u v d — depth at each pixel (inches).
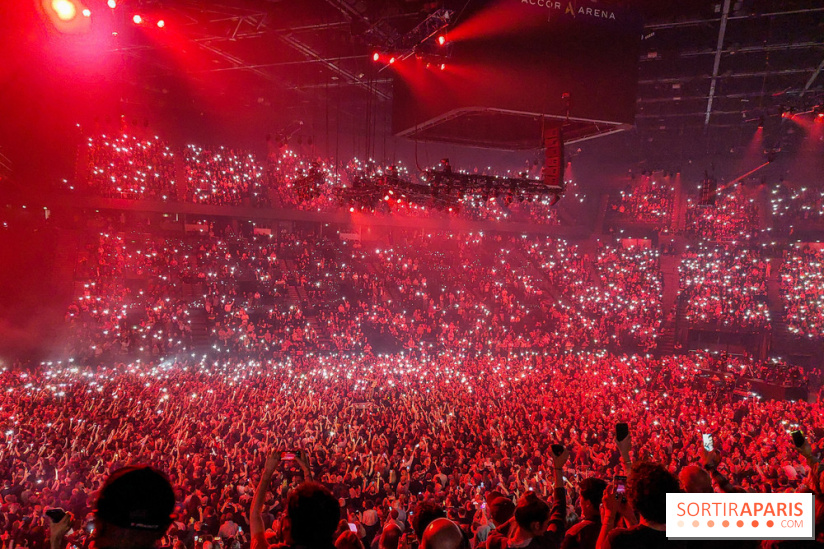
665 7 1110.4
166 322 1475.1
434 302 1889.8
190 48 1338.6
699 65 1376.7
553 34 653.9
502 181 806.5
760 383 1245.7
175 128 1862.7
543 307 1925.4
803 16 1127.0
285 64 1424.7
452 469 673.0
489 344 1670.8
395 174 868.6
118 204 1684.3
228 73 1576.0
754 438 841.5
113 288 1529.3
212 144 1916.8
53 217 1610.5
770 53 1299.2
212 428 809.5
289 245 1941.4
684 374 1327.5
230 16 1060.5
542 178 738.8
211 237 1845.5
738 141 1926.7
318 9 1043.3
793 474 632.4
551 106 649.0
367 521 492.4
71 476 561.6
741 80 1464.1
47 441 701.9
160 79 1626.5
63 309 1430.9
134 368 1174.3
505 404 994.1
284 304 1716.3
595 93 661.3
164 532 91.7
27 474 593.0
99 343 1368.1
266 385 1112.8
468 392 1102.4
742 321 1770.4
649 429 845.2
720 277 1927.9
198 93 1760.6
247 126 1955.0
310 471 143.7
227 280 1707.7
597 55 665.0
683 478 151.1
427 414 943.7
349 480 598.9
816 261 1865.2
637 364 1409.9
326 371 1235.2
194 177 1843.0
